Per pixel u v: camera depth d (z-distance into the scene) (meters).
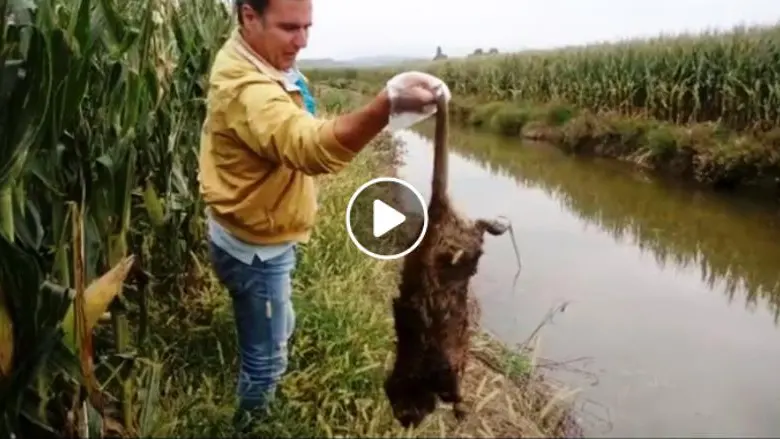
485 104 15.62
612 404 2.76
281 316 2.05
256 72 1.74
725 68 8.59
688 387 2.93
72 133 1.85
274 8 1.71
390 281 3.54
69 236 1.82
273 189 1.86
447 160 1.72
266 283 1.98
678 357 3.23
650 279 4.41
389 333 2.77
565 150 10.52
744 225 5.83
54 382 1.85
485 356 2.96
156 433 2.03
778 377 3.03
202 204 3.15
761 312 3.89
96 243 1.94
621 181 7.85
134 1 2.31
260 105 1.67
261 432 2.11
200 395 2.26
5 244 1.62
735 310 3.91
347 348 2.58
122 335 2.16
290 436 2.12
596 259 4.81
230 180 1.84
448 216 1.77
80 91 1.69
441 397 1.89
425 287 1.78
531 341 3.33
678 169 7.86
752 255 5.02
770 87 7.62
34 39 1.55
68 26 1.69
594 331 3.51
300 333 2.62
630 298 4.02
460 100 17.45
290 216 1.92
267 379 2.11
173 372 2.42
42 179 1.75
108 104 1.94
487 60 19.88
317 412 2.27
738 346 3.39
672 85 9.34
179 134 2.84
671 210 6.40
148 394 2.05
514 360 2.93
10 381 1.67
